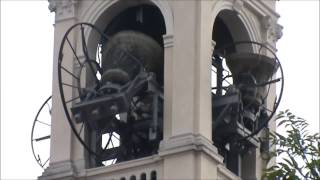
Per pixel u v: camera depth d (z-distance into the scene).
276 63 81.81
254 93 81.75
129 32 80.69
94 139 80.69
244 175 82.12
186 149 76.62
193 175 76.12
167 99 79.00
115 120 79.50
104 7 83.75
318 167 58.81
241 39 85.00
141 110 79.94
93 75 82.06
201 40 79.81
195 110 78.00
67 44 83.25
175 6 81.00
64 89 82.19
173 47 80.12
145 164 78.06
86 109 78.38
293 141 60.06
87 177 79.62
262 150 82.25
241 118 80.75
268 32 86.62
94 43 83.31
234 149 81.06
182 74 79.19
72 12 84.12
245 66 82.06
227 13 84.06
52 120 81.81
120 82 78.75
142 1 82.88
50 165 80.56
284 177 59.06
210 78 79.56
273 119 83.69
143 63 80.38
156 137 79.12
